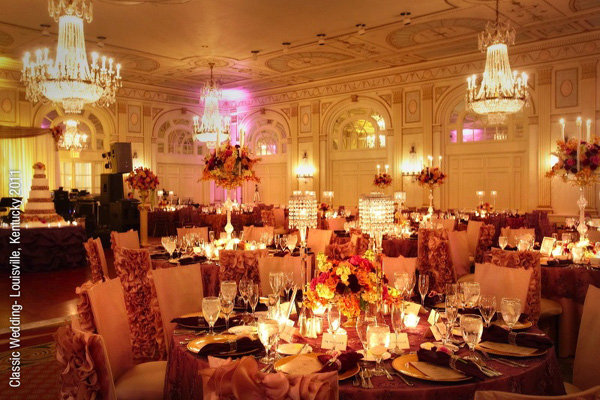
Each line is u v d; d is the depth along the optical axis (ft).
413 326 9.29
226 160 18.53
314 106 55.11
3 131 40.22
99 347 6.85
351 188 53.72
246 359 5.23
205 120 49.73
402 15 32.76
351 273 8.33
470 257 23.75
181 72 49.47
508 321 8.11
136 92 55.21
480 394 4.76
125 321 9.86
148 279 14.58
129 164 42.50
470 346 7.21
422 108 47.75
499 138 44.37
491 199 44.86
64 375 6.95
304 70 49.03
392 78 49.42
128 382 9.14
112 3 29.55
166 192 55.11
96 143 52.80
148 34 36.35
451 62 45.32
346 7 31.17
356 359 7.04
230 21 33.58
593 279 14.98
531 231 21.94
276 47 40.29
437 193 47.34
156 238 46.09
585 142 19.04
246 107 61.67
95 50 40.60
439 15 32.99
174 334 8.89
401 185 49.39
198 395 7.45
